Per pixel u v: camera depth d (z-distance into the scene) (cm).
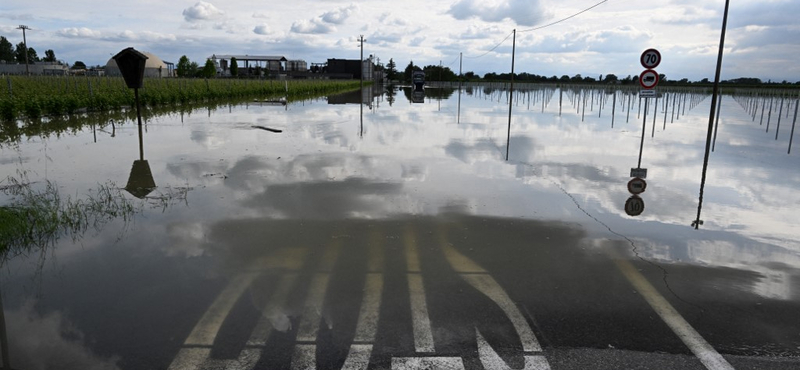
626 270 477
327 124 1794
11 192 748
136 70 1291
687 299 416
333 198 727
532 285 440
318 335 355
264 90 4272
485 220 628
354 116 2161
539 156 1120
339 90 5731
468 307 398
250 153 1125
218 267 474
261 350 336
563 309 396
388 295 417
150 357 328
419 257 502
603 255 515
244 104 3012
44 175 873
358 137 1430
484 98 4225
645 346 345
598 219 641
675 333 362
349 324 370
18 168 933
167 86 3312
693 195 775
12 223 567
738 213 679
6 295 418
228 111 2425
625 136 1498
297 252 512
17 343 345
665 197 760
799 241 568
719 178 900
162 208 670
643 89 1023
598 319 381
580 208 692
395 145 1273
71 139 1338
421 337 354
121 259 494
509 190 791
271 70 10325
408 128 1684
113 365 320
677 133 1584
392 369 317
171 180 840
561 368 319
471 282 444
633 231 595
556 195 763
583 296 420
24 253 510
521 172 938
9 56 10950
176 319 378
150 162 1005
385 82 11594
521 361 326
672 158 1108
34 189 768
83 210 654
